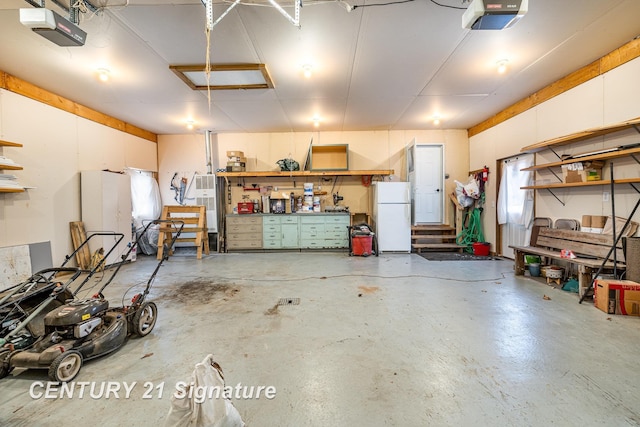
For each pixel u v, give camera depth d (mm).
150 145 7098
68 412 1619
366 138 7289
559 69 3893
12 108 3938
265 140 7379
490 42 3223
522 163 5082
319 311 3053
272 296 3559
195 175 6973
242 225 6840
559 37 3119
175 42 3184
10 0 2414
